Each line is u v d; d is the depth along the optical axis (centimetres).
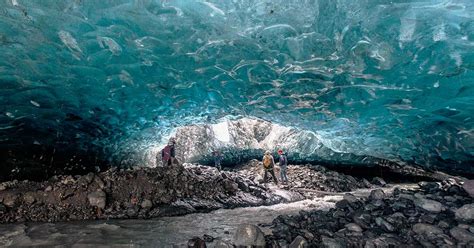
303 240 439
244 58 735
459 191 683
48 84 754
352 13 598
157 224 664
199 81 835
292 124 1135
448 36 533
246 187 1019
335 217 590
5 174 971
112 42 671
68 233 585
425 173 1424
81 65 712
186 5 628
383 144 1066
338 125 1003
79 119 972
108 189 809
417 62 599
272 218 714
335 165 1780
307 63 708
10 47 614
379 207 601
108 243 524
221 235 566
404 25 561
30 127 922
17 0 538
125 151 1370
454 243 416
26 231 600
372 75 666
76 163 1166
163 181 890
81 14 601
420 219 501
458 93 624
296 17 645
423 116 768
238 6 640
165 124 1217
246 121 1959
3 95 751
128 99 909
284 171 1213
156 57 730
